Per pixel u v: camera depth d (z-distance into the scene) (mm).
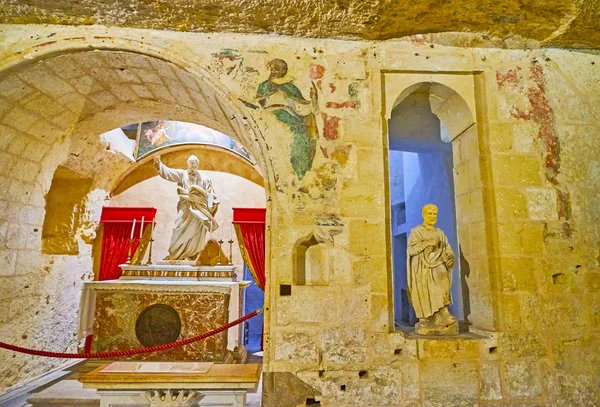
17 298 4305
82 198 6121
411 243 3326
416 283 3275
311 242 3119
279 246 3066
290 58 3348
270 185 3146
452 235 4867
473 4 3033
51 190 5988
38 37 3182
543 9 3082
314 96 3299
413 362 2971
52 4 2979
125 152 6484
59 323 5320
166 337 4852
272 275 3035
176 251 5594
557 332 3082
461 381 2961
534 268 3148
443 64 3408
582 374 3045
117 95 4121
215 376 2688
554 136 3357
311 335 2967
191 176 5840
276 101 3270
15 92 3482
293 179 3166
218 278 5215
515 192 3242
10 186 4094
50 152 4574
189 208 5621
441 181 5238
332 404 2887
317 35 3350
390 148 5191
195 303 4918
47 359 4969
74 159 5477
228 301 5043
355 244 3105
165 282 4980
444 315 3230
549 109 3396
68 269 5609
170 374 2709
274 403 2875
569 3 3000
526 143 3324
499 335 3029
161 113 4691
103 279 6777
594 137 3395
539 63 3469
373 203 3170
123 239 6934
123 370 2795
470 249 3502
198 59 3273
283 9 3023
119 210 6980
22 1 2945
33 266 4578
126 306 4895
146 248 6953
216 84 3252
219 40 3328
